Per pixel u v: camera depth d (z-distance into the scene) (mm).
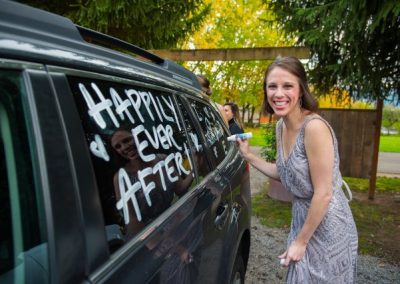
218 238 1836
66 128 959
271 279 3254
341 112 6047
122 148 1215
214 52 4559
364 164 5965
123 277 1022
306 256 1788
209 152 2176
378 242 4059
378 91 5371
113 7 5254
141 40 6430
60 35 1130
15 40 917
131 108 1350
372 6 3992
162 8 6000
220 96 18312
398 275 3340
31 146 867
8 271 821
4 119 853
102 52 1321
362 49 4781
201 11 7344
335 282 1786
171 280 1247
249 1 15492
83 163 988
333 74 5496
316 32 4773
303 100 1779
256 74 17953
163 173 1470
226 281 1894
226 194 2152
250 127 27672
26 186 858
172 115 1736
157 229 1289
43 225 853
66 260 868
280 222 4715
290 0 5660
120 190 1143
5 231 834
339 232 1757
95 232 974
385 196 6160
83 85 1103
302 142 1719
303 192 1791
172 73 2004
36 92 903
